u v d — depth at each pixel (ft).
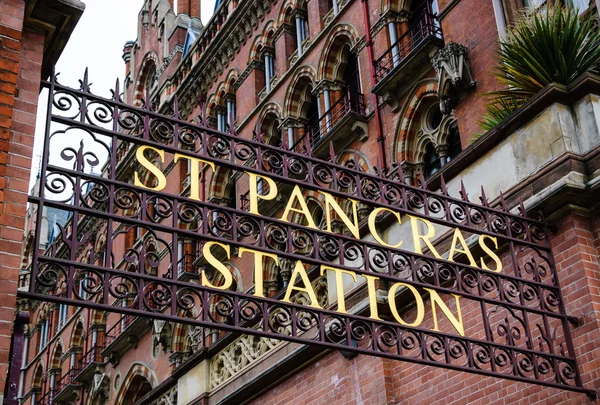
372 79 59.77
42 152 21.31
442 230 33.91
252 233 24.27
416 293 25.38
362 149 59.41
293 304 23.15
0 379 17.67
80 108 22.59
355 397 37.73
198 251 73.72
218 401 48.88
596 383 26.63
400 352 24.07
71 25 22.50
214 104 84.28
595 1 38.06
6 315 18.40
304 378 42.01
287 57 74.23
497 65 46.60
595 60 33.30
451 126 52.13
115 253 97.60
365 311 35.47
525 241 28.60
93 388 90.12
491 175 32.48
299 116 70.18
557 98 30.48
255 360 46.83
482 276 29.63
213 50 85.30
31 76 21.44
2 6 21.29
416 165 54.44
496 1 47.14
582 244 28.66
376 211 26.32
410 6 60.64
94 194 21.95
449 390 32.99
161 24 107.65
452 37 52.70
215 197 77.51
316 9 70.69
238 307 22.40
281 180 25.03
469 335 32.40
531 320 30.09
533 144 30.94
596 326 27.12
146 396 63.05
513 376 25.36
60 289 107.96
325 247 24.91
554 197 28.96
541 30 33.81
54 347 113.91
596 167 28.96
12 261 19.01
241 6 81.20
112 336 92.43
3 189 19.36
